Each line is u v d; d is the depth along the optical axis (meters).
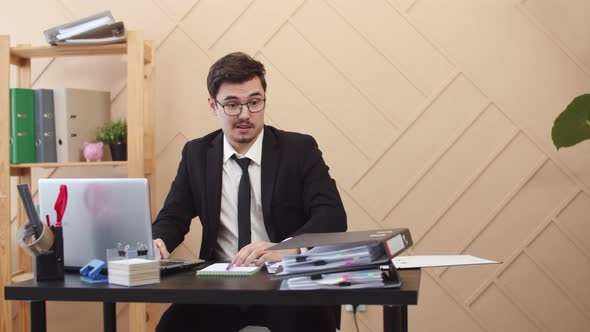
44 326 1.51
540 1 2.86
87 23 2.67
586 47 2.84
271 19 2.95
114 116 3.01
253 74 2.00
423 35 2.90
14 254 3.00
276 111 2.95
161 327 1.89
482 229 2.88
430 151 2.90
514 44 2.87
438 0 2.89
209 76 2.03
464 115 2.89
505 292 2.88
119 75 3.01
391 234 1.42
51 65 3.02
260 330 1.89
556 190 2.86
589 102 2.48
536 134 2.87
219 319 1.93
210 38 2.97
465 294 2.90
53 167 2.99
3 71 2.73
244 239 2.04
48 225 1.64
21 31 3.02
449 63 2.89
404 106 2.91
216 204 2.07
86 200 1.72
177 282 1.51
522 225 2.88
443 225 2.90
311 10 2.94
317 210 2.00
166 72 2.99
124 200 1.69
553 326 2.87
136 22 3.00
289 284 1.39
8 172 2.74
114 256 1.59
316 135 2.94
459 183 2.90
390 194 2.92
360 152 2.92
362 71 2.92
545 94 2.86
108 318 1.99
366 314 2.90
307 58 2.94
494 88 2.88
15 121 2.73
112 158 2.83
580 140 2.55
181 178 2.17
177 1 2.98
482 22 2.88
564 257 2.86
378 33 2.91
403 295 1.34
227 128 2.03
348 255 1.39
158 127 2.99
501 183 2.88
